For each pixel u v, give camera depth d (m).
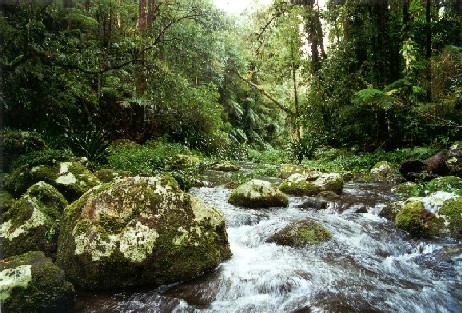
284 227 4.93
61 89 11.01
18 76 8.71
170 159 10.88
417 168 8.80
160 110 14.34
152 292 3.40
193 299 3.29
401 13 13.42
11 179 5.18
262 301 3.27
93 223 3.53
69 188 5.07
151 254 3.51
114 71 12.09
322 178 7.94
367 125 14.61
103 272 3.38
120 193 3.74
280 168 11.27
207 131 17.03
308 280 3.62
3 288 2.76
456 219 4.80
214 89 19.39
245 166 14.24
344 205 6.50
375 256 4.33
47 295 2.90
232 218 5.52
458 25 12.01
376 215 5.98
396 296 3.34
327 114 16.12
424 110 10.62
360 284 3.56
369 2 13.28
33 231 3.80
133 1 15.97
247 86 25.50
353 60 14.42
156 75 11.46
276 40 18.80
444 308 3.19
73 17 10.66
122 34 14.36
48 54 8.34
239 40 21.92
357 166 11.62
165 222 3.69
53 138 8.62
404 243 4.77
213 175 10.92
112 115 13.73
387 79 13.40
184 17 14.49
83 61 8.96
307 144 15.56
